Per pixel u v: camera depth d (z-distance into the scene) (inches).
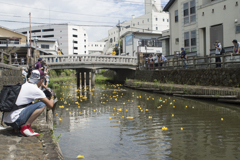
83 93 626.5
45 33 2423.7
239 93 342.0
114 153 158.2
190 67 565.9
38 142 126.9
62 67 819.4
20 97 134.8
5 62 517.3
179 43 799.1
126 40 1540.4
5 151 111.3
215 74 457.7
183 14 767.7
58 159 102.6
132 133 209.2
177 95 498.9
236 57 411.5
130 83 828.6
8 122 134.6
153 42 1455.5
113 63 891.4
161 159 147.2
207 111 315.6
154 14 2004.2
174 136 197.6
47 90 160.9
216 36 629.3
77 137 197.5
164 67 673.0
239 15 558.3
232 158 147.2
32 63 689.6
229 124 237.9
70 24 2425.0
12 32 1155.9
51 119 212.1
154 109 344.2
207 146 170.7
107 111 333.7
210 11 644.7
